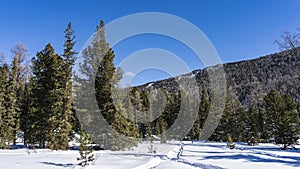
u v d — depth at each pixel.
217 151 24.88
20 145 30.06
